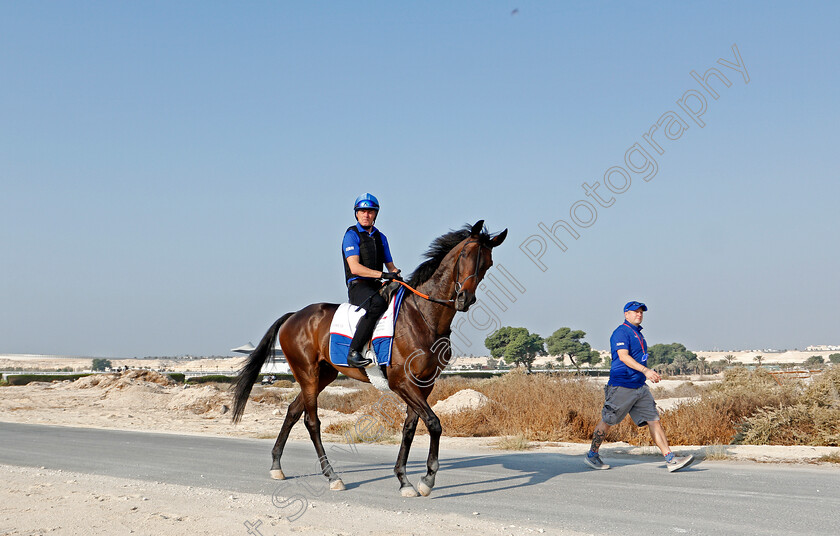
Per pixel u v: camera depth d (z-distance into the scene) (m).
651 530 5.50
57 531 5.53
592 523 5.77
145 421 20.44
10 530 5.55
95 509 6.39
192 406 24.66
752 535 5.31
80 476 8.60
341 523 5.85
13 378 47.66
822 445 11.16
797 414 11.70
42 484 7.91
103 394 29.45
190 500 6.91
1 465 9.77
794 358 172.50
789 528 5.53
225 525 5.77
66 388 35.47
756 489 7.25
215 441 13.67
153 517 6.03
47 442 13.13
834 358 96.56
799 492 7.07
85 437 14.32
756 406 13.12
